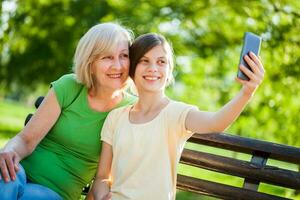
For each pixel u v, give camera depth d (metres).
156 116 2.65
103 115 2.86
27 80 12.12
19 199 2.62
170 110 2.62
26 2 11.59
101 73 2.77
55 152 2.88
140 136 2.64
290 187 2.72
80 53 2.81
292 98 8.64
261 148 2.76
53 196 2.71
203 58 9.96
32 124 2.83
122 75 2.79
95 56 2.77
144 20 9.90
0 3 11.38
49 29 11.41
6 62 12.16
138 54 2.72
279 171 2.73
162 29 9.98
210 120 2.44
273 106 8.52
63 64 11.43
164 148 2.61
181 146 2.63
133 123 2.71
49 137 2.91
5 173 2.59
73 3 11.13
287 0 9.13
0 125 12.30
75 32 11.08
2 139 9.33
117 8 10.48
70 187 2.88
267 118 8.50
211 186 2.83
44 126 2.84
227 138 2.84
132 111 2.76
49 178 2.85
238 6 9.34
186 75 10.03
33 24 11.55
